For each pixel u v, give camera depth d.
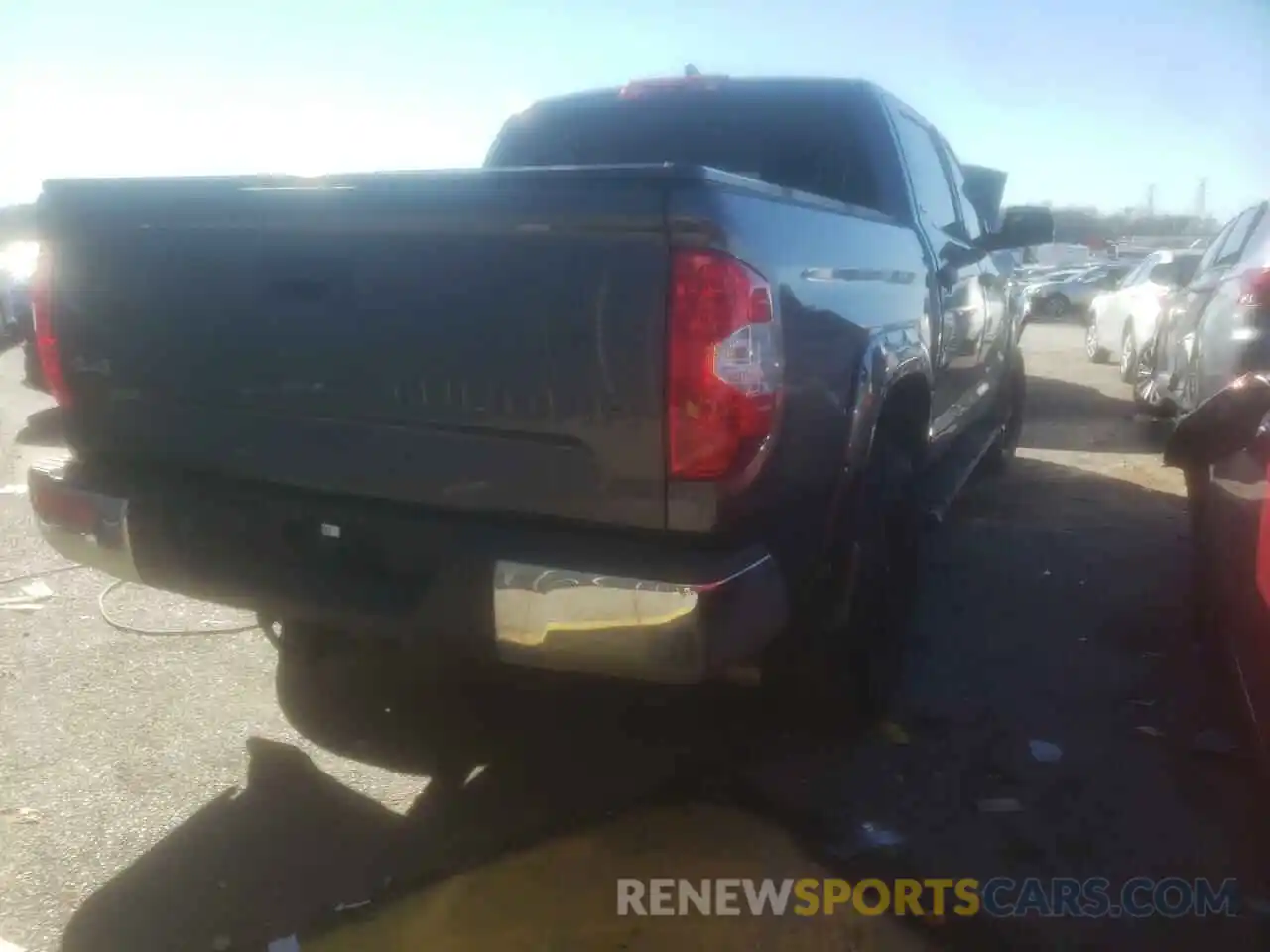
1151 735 3.97
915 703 4.22
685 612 2.66
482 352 2.85
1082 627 4.95
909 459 4.22
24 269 13.20
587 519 2.84
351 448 3.10
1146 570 5.70
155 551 3.39
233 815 3.41
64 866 3.14
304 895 3.04
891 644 4.09
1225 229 8.28
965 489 7.44
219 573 3.30
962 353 5.19
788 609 3.03
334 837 3.32
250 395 3.23
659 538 2.80
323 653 4.38
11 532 6.12
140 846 3.24
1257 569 3.49
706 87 4.89
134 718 3.99
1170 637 4.84
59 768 3.64
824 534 3.24
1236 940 2.91
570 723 4.05
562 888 3.10
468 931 2.91
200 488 3.35
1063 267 32.28
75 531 3.51
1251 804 3.55
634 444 2.73
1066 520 6.66
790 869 3.20
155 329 3.36
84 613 4.93
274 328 3.14
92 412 3.55
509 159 5.27
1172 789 3.63
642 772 3.72
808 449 3.03
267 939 2.86
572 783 3.64
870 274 3.55
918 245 4.30
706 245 2.62
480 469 2.93
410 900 3.03
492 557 2.86
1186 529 6.47
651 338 2.66
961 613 5.11
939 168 5.55
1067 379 13.95
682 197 2.61
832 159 4.72
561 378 2.77
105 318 3.44
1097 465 8.30
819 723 3.90
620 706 4.18
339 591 3.11
